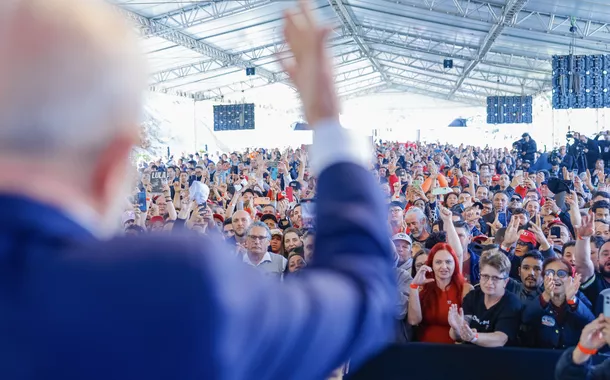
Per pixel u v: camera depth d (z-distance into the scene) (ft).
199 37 71.87
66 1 1.65
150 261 1.48
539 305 12.44
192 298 1.44
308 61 2.13
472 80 109.50
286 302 1.62
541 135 112.57
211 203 29.91
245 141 122.93
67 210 1.58
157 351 1.43
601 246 15.33
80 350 1.44
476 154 83.82
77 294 1.45
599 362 10.66
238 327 1.49
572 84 51.75
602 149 47.60
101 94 1.62
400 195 35.29
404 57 101.81
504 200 27.35
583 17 52.24
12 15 1.60
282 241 21.57
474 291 13.28
